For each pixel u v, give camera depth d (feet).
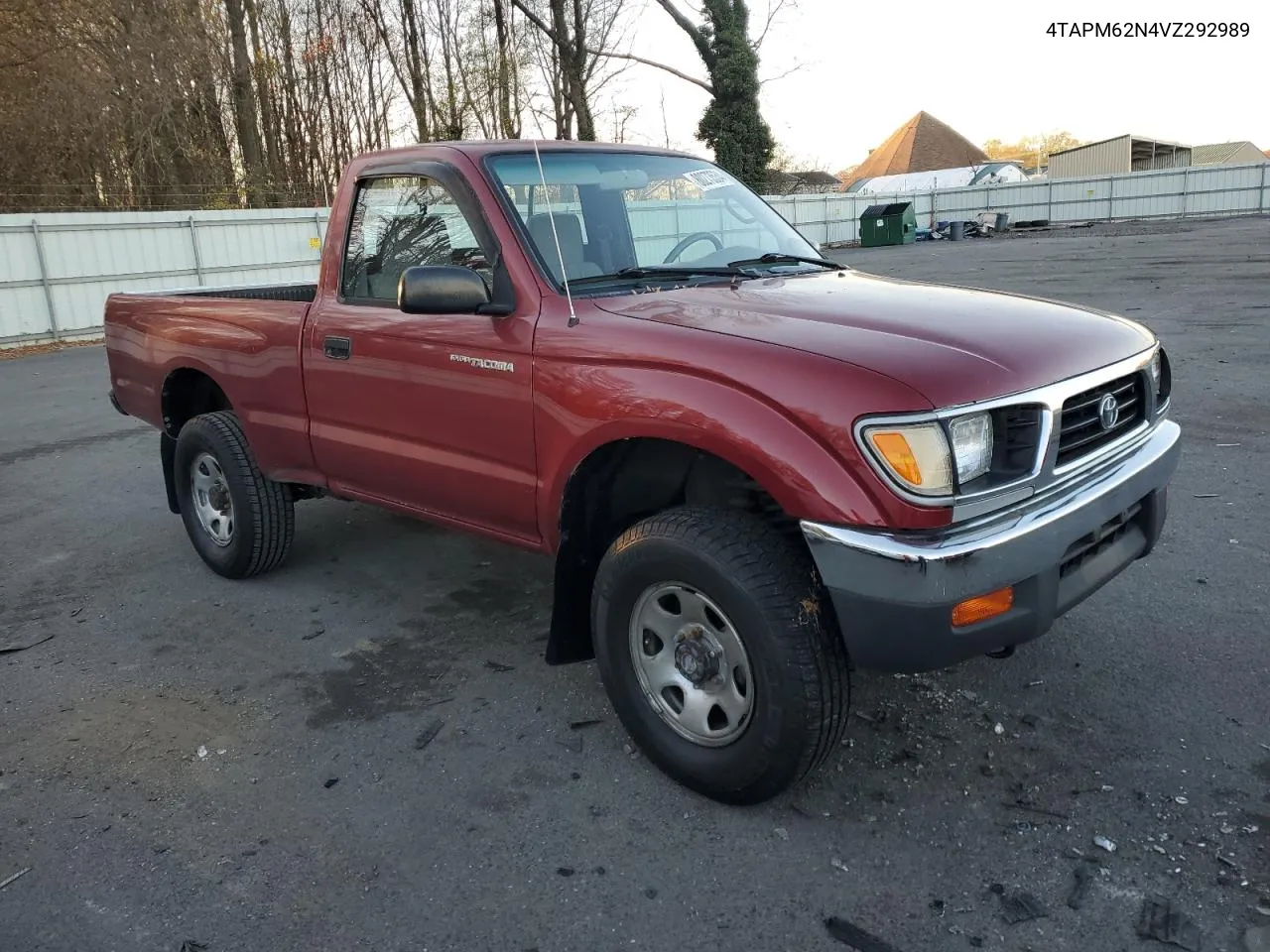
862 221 119.65
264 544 14.99
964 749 9.84
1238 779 9.10
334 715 11.28
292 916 7.94
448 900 8.06
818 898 7.88
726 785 8.94
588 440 9.39
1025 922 7.50
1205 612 12.59
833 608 8.17
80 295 59.11
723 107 102.42
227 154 84.33
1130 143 174.81
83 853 8.86
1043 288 49.90
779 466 7.97
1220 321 35.42
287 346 13.34
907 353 8.14
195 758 10.46
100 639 13.74
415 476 11.87
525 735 10.64
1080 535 8.44
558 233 10.94
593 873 8.33
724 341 8.65
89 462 25.41
